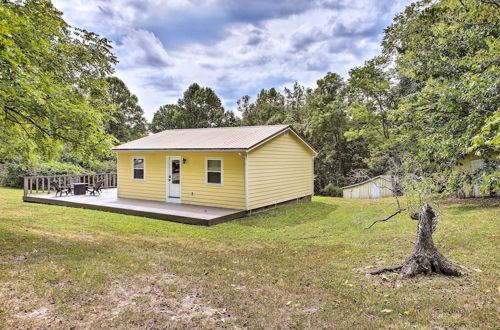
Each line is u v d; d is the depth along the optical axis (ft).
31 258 16.34
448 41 25.23
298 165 45.93
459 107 19.21
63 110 20.75
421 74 28.40
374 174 73.82
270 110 111.65
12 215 31.94
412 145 32.86
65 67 20.75
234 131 44.24
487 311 9.73
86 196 46.14
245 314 10.36
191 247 21.27
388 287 12.46
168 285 13.14
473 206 31.04
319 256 18.40
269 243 22.86
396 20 34.12
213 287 12.99
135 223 30.07
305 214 36.01
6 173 63.41
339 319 9.74
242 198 35.50
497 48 20.24
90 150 24.11
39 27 17.97
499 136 9.12
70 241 21.16
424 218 14.29
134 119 120.98
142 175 44.32
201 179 38.78
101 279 13.50
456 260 15.12
